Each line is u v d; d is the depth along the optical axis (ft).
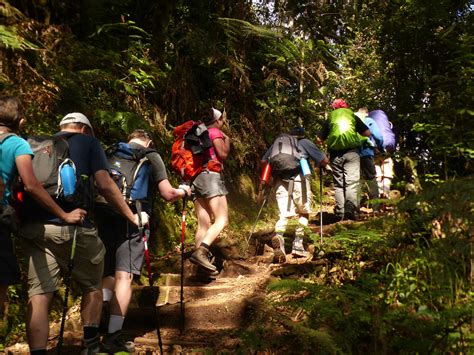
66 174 11.37
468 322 9.72
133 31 27.02
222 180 18.25
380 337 9.62
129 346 13.34
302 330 9.75
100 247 11.87
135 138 14.99
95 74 21.97
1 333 14.64
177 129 18.22
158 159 14.44
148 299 17.12
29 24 21.12
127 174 13.82
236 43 31.99
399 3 28.07
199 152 17.92
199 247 17.71
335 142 23.40
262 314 13.93
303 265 16.56
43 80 19.94
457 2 23.41
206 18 29.94
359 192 14.69
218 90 30.89
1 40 18.20
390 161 25.88
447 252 9.80
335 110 24.06
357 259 15.31
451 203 9.32
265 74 34.58
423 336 9.71
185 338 14.38
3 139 10.83
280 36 31.04
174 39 28.45
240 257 20.95
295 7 27.66
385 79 32.65
